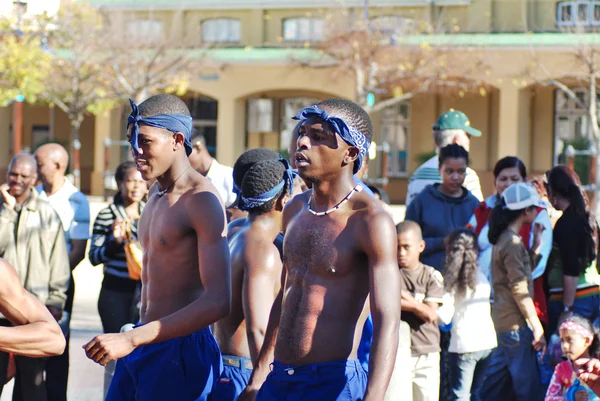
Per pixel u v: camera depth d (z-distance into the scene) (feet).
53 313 21.88
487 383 22.22
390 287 11.89
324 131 12.22
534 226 23.09
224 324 16.07
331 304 12.30
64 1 99.66
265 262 15.48
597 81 91.50
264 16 112.37
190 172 14.64
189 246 14.39
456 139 25.75
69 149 126.21
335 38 95.40
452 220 23.57
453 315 21.34
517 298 21.75
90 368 28.58
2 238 21.61
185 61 104.27
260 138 112.57
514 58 94.84
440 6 104.58
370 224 12.07
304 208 12.87
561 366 19.62
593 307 23.57
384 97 106.32
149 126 14.20
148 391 14.57
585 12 100.17
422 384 20.42
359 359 12.54
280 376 12.55
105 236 24.08
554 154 101.91
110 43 103.04
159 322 13.55
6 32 86.84
